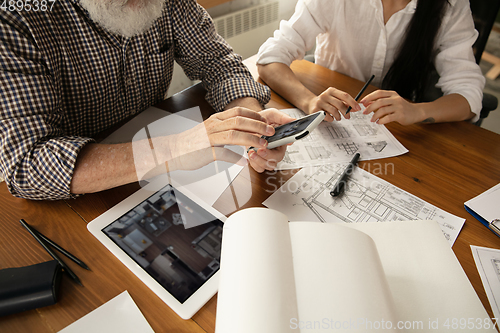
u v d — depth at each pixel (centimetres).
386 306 33
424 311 38
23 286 41
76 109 74
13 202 56
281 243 37
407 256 44
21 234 51
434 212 55
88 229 51
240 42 176
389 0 96
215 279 44
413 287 41
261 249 35
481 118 100
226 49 88
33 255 48
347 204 56
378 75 110
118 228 51
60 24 65
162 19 80
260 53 98
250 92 79
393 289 40
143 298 43
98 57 71
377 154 68
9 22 54
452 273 42
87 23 67
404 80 103
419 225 49
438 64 97
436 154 68
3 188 59
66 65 67
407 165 65
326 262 35
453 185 60
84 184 55
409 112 74
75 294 43
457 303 39
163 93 94
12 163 53
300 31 100
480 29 100
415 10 91
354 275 34
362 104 83
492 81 188
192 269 46
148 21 68
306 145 70
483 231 52
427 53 96
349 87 89
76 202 56
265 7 178
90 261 47
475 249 49
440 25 91
